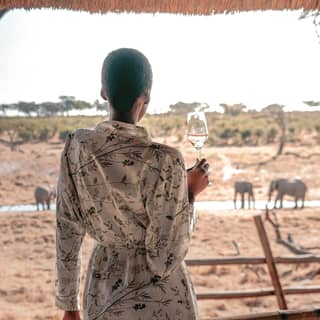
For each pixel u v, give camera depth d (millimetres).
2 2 2988
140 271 1104
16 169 20734
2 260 11367
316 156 25750
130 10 3088
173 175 1088
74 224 1166
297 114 31266
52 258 11922
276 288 4137
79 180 1126
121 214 1096
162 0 3102
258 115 31453
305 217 16172
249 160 25312
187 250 1117
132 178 1088
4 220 14906
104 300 1119
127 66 1109
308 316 1507
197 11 3139
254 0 3146
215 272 9805
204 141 1442
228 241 13125
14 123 25219
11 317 7977
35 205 17547
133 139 1103
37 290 9508
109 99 1131
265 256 4148
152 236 1083
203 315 7367
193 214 1148
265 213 16250
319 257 4508
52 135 24656
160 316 1088
